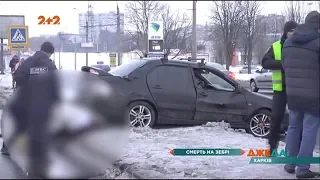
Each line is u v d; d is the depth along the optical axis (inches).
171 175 238.7
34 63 305.4
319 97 219.3
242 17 1726.1
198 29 2027.6
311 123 225.1
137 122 385.7
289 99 229.0
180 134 359.9
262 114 403.9
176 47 1604.3
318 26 220.5
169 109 393.4
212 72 409.7
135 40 1926.7
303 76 220.7
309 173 227.6
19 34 679.7
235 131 385.7
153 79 393.4
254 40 1841.8
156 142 327.9
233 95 405.7
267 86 974.4
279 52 251.1
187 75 402.6
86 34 2133.4
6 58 1379.2
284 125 333.4
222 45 1743.4
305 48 219.6
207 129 379.2
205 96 401.1
